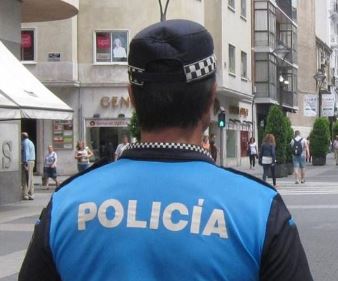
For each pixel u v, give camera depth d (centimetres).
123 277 184
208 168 198
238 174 199
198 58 200
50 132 3366
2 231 1366
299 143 2716
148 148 203
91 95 3403
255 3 4562
